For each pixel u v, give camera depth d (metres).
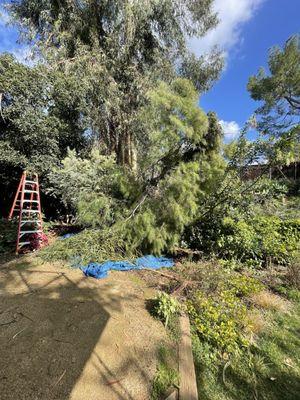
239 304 2.75
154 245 4.01
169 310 2.46
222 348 2.18
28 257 3.95
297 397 1.78
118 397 1.59
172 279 3.33
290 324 2.63
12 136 6.06
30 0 6.93
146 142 6.06
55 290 2.87
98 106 7.10
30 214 5.12
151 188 4.10
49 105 6.27
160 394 1.66
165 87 4.09
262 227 4.36
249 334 2.38
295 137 3.82
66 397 1.55
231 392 1.79
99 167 5.18
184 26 7.91
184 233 4.49
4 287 2.93
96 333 2.14
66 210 6.41
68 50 7.08
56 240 4.72
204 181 4.07
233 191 4.22
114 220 4.30
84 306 2.55
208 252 4.25
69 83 6.21
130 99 7.51
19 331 2.11
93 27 7.24
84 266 3.59
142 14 7.11
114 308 2.55
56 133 6.15
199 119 3.79
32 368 1.74
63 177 5.36
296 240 4.25
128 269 3.63
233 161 4.23
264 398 1.76
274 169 4.24
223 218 4.23
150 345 2.09
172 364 1.93
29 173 5.62
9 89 5.54
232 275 3.41
